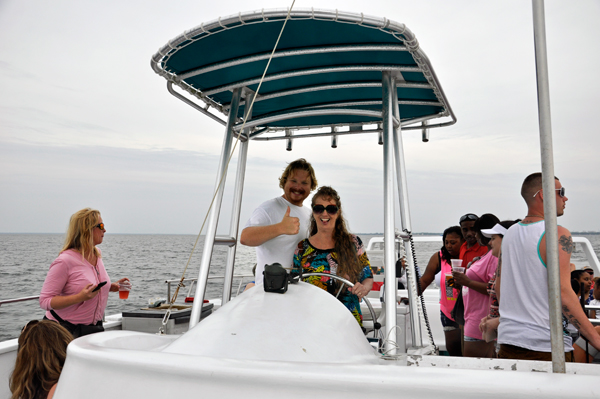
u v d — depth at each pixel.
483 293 3.04
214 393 0.82
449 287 3.58
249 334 1.14
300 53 1.92
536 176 1.97
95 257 3.17
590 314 3.54
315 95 2.67
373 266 4.41
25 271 60.34
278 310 1.28
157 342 1.40
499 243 2.87
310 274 1.83
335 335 1.27
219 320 1.24
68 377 0.96
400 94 2.57
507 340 1.96
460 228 3.72
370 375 0.78
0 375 2.59
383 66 2.00
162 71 2.11
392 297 1.56
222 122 2.77
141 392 0.86
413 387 0.76
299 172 2.53
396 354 1.32
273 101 2.73
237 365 0.84
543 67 0.92
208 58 2.06
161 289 43.28
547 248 0.90
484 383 0.74
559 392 0.72
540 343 1.85
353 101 2.73
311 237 2.12
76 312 2.91
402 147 2.25
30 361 1.73
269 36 1.87
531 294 1.89
